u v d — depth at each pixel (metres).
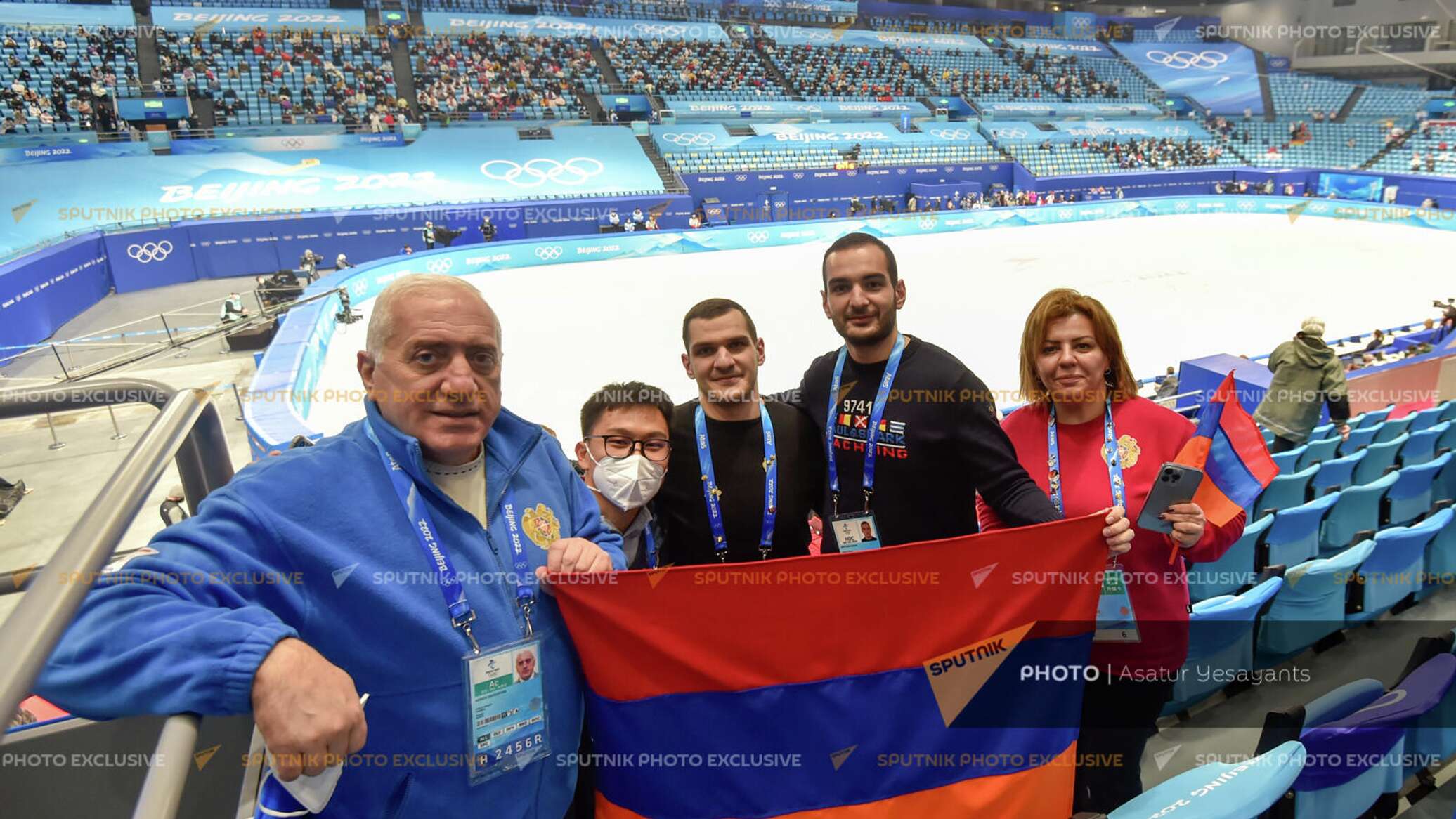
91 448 9.85
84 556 0.94
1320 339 5.98
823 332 14.44
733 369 2.35
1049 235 25.02
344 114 27.03
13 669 0.78
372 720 1.37
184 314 17.22
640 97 32.09
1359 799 2.16
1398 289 16.86
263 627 1.10
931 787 1.84
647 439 2.30
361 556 1.37
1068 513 2.42
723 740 1.73
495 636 1.47
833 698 1.76
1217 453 2.18
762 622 1.69
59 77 24.03
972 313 15.35
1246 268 19.20
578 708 1.64
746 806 1.76
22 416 1.55
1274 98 38.78
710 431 2.48
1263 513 4.75
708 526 2.48
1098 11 47.06
